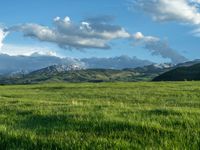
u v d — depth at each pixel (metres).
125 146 8.84
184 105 26.19
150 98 35.41
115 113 14.92
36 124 13.36
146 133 10.49
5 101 30.69
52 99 38.44
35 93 53.47
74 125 12.19
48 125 12.80
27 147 9.43
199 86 56.19
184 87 53.59
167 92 43.53
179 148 8.62
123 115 14.30
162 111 15.20
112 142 9.22
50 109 18.69
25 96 45.84
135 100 33.88
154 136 10.09
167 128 10.94
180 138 9.66
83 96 43.25
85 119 12.91
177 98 34.69
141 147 8.86
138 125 11.24
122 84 73.62
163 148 8.66
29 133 10.90
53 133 10.98
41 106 22.12
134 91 48.12
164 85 63.06
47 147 9.28
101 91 51.53
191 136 9.85
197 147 8.79
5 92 58.97
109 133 10.62
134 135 10.20
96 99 36.41
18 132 11.12
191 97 35.88
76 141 9.48
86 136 10.20
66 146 9.12
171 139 9.66
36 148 9.32
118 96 39.88
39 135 10.67
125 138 9.92
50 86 76.38
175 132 10.43
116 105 20.95
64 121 13.28
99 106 20.12
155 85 64.62
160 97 36.56
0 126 12.35
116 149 8.68
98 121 12.29
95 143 9.21
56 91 58.22
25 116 16.09
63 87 69.88
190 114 14.23
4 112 19.11
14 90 67.12
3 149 9.47
